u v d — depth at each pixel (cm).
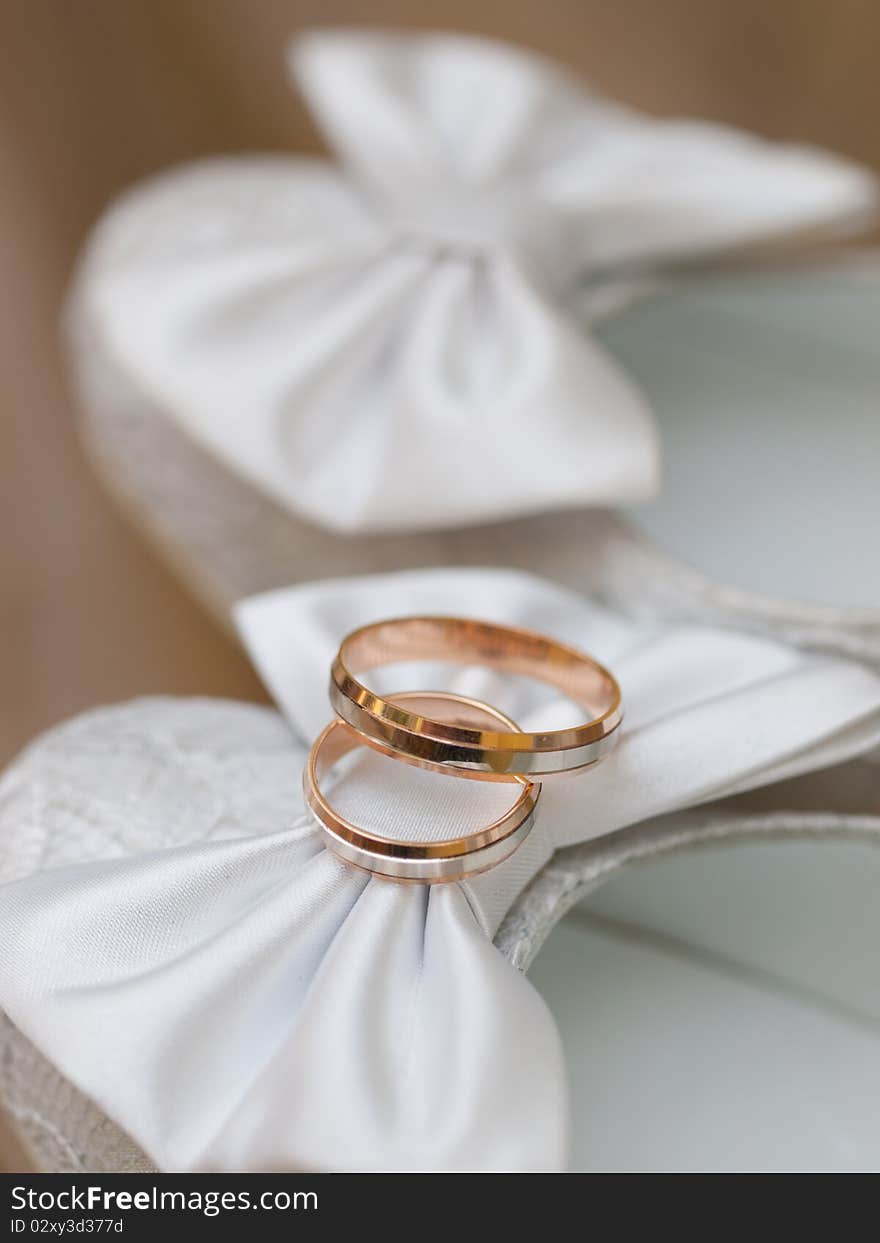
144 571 39
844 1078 18
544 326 24
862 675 20
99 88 40
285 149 42
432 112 29
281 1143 16
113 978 17
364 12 41
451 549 24
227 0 40
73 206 41
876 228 37
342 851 17
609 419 23
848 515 26
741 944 19
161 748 20
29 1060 18
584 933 19
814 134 42
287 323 26
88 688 35
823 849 19
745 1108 18
